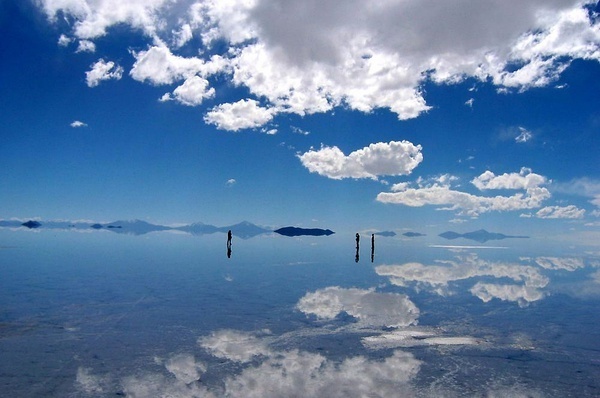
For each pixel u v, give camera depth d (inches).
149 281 1696.6
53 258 2632.9
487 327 1032.2
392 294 1499.8
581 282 2004.2
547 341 916.6
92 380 666.8
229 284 1664.6
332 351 834.2
